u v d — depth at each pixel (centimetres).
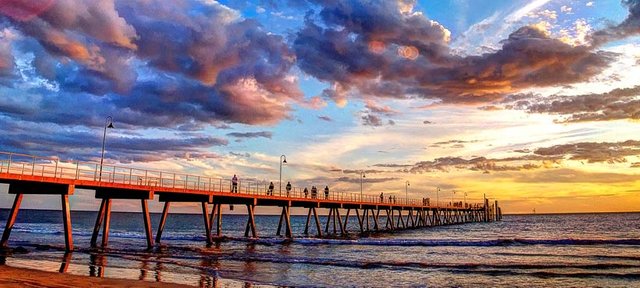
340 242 3750
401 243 3694
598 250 3225
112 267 2028
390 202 6375
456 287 1789
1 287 1319
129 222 11269
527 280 1953
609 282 1914
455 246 3541
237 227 9344
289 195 4138
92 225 8325
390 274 2061
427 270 2181
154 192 2855
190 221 13475
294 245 3531
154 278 1755
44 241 3678
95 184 2481
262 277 1917
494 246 3550
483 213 12306
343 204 5112
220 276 1902
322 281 1864
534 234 5875
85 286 1400
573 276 2036
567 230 7175
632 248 3359
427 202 7919
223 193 3303
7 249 2438
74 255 2406
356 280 1903
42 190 2420
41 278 1507
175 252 2798
